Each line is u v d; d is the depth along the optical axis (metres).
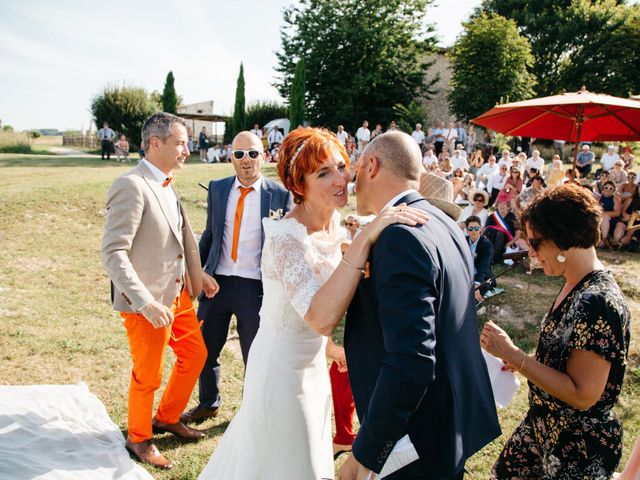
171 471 2.86
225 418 3.46
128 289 2.62
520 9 33.12
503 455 2.14
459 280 1.54
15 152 30.42
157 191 2.86
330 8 30.14
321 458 2.13
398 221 1.46
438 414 1.50
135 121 33.16
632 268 6.84
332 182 1.95
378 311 1.48
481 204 6.95
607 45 29.97
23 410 3.20
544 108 5.18
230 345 4.61
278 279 1.94
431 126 32.62
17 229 8.10
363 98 30.39
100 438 3.03
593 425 1.76
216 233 3.38
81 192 10.15
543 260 1.83
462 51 26.27
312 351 2.05
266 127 30.23
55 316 4.98
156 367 2.86
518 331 5.14
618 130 5.30
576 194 1.74
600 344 1.63
